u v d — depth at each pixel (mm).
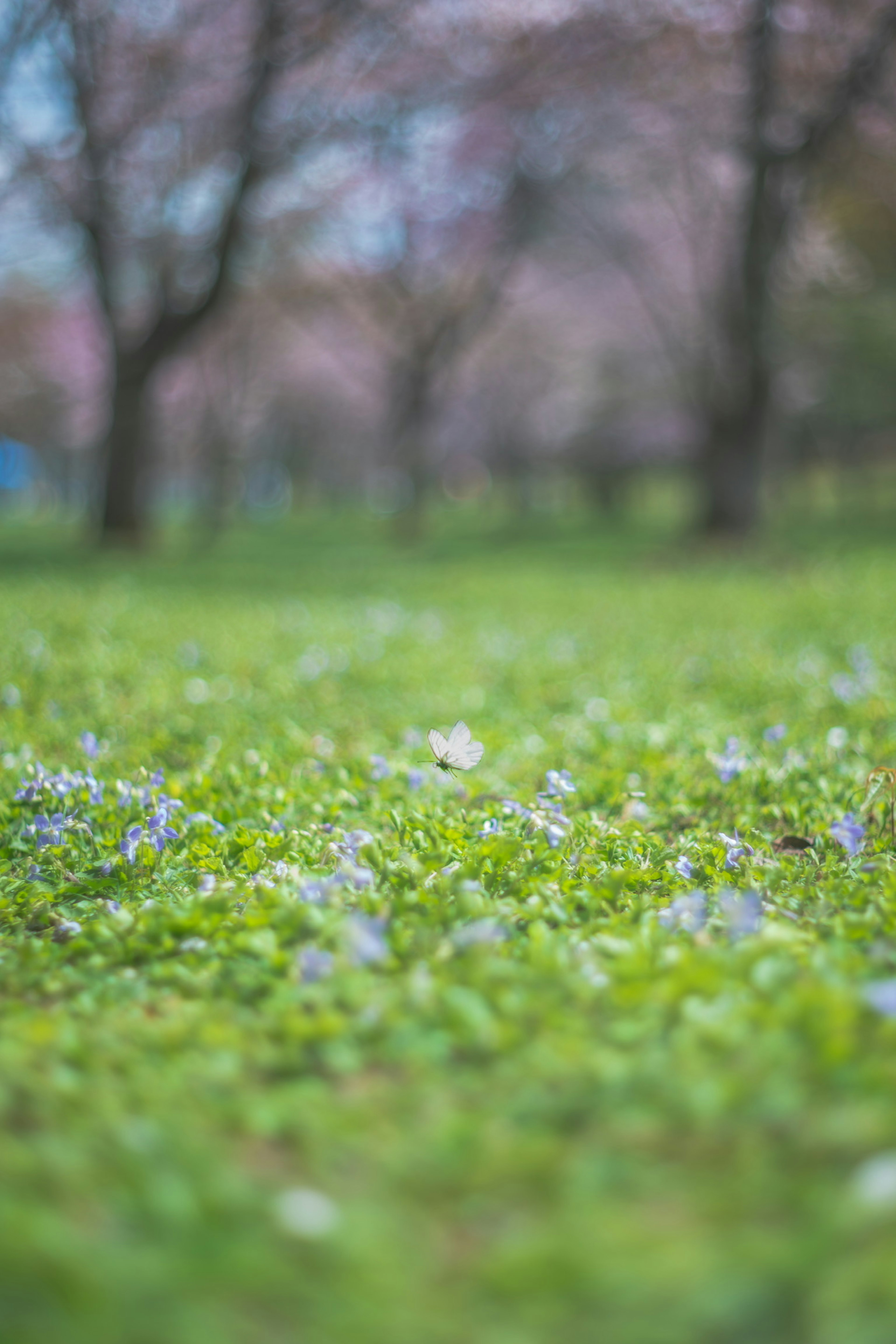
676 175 27094
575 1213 1666
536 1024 2305
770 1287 1486
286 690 7945
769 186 21312
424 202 29531
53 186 22500
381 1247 1584
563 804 4684
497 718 7074
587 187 28578
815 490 48781
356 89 23109
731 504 23875
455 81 24109
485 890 3352
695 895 3006
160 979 2742
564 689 8125
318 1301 1484
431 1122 1948
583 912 3244
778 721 6730
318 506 79688
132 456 24484
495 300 31812
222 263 22609
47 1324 1410
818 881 3602
